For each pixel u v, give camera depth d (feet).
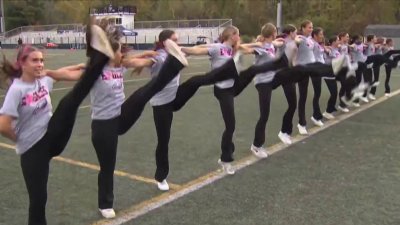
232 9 232.73
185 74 57.26
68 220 13.73
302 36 24.00
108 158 13.65
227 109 17.48
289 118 23.06
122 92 13.70
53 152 11.26
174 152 21.52
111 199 14.03
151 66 14.42
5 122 10.29
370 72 36.47
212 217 13.85
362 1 186.39
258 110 33.47
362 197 15.53
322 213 14.15
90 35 10.67
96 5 259.60
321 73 25.90
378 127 27.37
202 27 176.04
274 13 214.28
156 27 186.50
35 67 10.50
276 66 20.01
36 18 257.34
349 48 32.14
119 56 13.00
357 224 13.32
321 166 19.24
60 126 10.83
